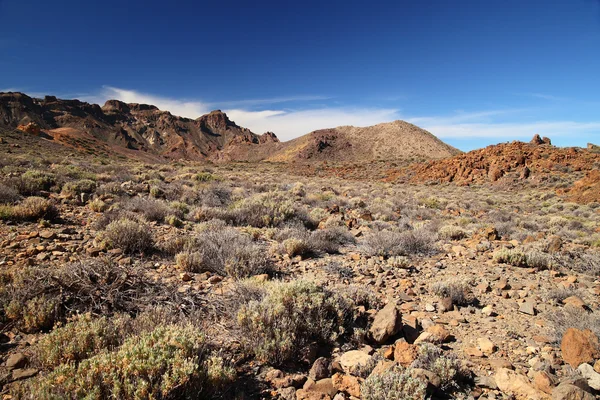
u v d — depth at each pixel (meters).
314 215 13.03
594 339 3.67
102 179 17.47
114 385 2.44
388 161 86.06
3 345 3.33
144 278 4.91
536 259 7.76
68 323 3.45
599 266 7.46
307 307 3.99
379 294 5.71
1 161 19.23
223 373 2.85
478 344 4.10
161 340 2.91
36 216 8.21
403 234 9.41
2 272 4.45
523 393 3.11
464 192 37.88
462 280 6.32
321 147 171.38
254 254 6.41
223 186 18.16
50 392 2.46
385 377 2.92
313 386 2.99
